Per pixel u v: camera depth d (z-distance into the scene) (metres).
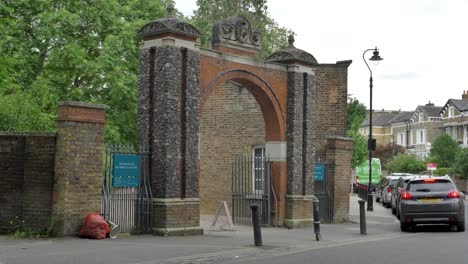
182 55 15.45
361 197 40.56
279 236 16.11
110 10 25.61
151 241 13.77
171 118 15.06
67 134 13.56
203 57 16.17
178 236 15.00
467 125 77.12
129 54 25.39
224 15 41.19
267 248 13.48
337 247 14.08
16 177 14.02
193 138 15.52
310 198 19.08
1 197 14.09
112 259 11.05
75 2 24.94
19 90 21.27
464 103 79.19
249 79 17.53
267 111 18.55
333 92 23.06
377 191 40.91
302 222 18.80
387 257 12.11
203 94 16.12
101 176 14.12
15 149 14.03
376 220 23.12
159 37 15.29
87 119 13.84
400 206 18.70
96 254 11.52
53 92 23.81
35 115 19.22
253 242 14.41
